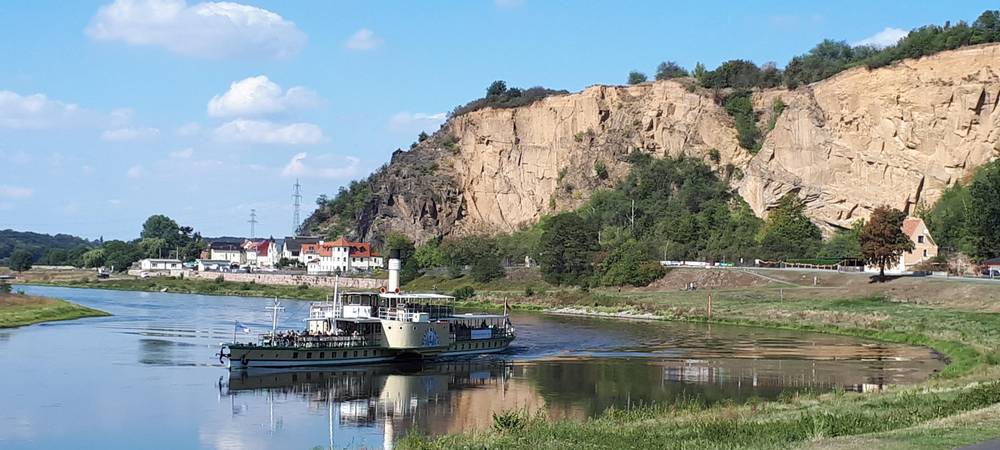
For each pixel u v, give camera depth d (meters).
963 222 164.75
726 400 64.94
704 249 199.12
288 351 85.38
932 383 64.25
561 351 101.06
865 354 94.69
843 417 44.66
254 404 68.44
